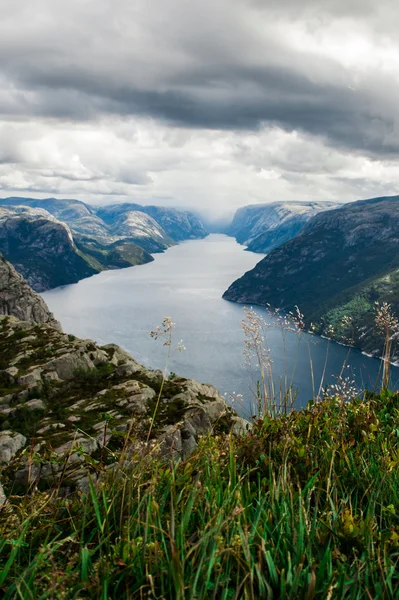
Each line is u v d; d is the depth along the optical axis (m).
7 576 3.89
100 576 3.62
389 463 5.41
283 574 3.50
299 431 6.88
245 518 4.22
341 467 5.74
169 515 4.50
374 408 8.00
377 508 5.05
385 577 3.75
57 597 3.31
